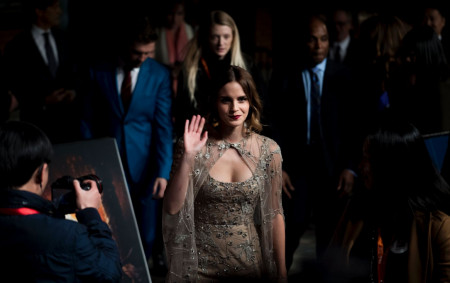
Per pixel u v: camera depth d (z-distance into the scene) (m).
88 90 4.11
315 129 4.10
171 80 4.25
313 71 4.11
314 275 4.32
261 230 2.81
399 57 4.00
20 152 1.98
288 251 4.08
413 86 3.97
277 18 7.25
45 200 2.04
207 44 3.96
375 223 2.47
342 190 4.08
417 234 2.35
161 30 6.38
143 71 4.09
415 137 2.44
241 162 2.72
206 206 2.69
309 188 4.14
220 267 2.68
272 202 2.79
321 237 4.18
